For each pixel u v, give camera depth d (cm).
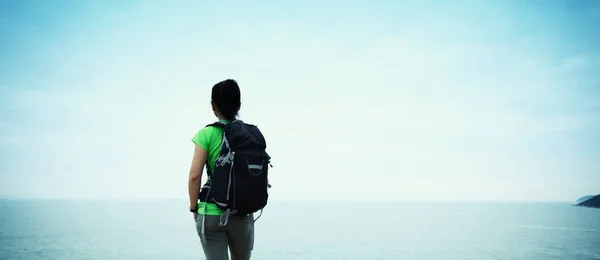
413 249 3638
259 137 208
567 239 4659
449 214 14050
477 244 4069
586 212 12938
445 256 3177
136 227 6906
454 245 3991
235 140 197
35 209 15238
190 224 8206
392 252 3434
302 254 3259
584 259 2941
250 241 209
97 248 3722
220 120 214
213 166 201
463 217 11575
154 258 2966
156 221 9288
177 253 3247
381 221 9581
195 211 198
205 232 197
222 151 196
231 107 212
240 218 200
